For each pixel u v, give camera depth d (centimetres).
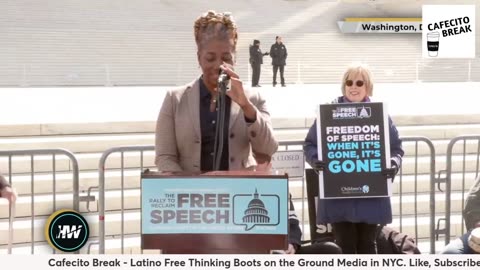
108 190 838
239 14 3906
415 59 3716
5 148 917
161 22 3716
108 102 1302
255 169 383
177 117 380
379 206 526
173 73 3456
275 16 3916
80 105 1237
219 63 354
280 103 1336
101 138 959
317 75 3603
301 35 3831
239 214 314
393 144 536
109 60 3441
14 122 970
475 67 3638
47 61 3347
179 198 313
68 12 3606
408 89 1822
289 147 871
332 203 529
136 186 850
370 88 537
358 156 524
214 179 313
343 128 526
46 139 951
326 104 528
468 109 1216
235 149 374
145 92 1644
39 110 1143
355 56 3753
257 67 2691
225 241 314
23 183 809
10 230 459
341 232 535
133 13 3706
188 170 379
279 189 313
